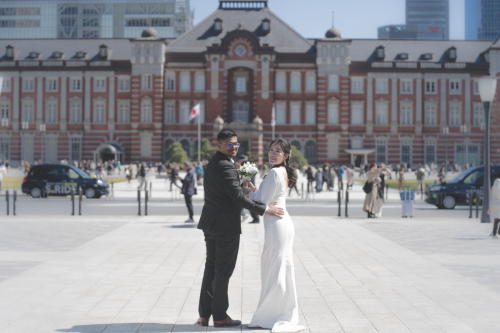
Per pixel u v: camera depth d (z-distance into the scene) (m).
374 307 7.84
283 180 7.17
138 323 7.06
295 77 71.56
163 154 71.56
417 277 9.88
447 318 7.26
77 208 25.61
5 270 10.37
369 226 18.08
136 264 11.03
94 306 7.85
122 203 29.19
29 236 15.07
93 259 11.57
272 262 7.02
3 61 72.62
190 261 11.38
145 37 71.38
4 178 54.78
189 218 18.88
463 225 18.41
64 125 72.56
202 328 6.91
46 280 9.51
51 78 72.56
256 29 72.88
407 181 56.31
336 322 7.11
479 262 11.38
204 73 71.00
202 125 71.06
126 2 137.00
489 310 7.64
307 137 71.62
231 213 7.10
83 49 74.44
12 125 72.81
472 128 71.81
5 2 139.25
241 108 71.44
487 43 74.62
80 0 137.88
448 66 71.62
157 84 70.50
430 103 71.94
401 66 71.69
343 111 70.88
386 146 72.25
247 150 71.94
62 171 33.22
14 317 7.26
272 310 6.95
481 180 27.36
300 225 18.38
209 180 7.13
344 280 9.64
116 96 72.31
